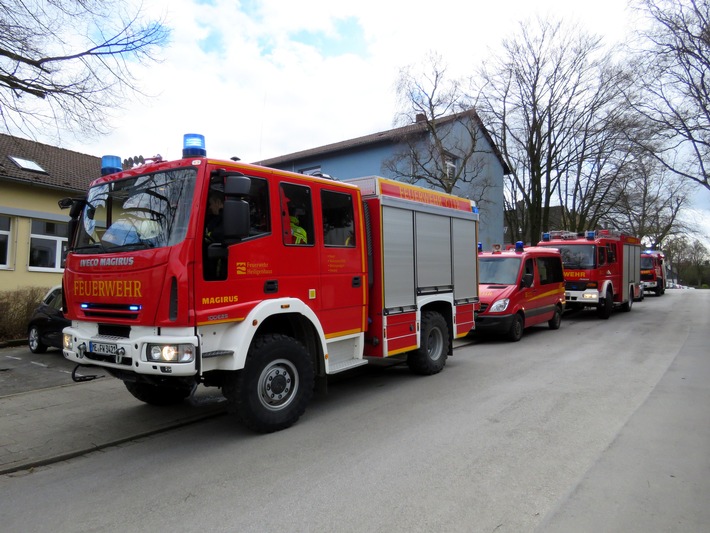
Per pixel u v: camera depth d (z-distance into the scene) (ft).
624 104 66.69
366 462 14.08
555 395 21.12
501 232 96.48
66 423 18.42
